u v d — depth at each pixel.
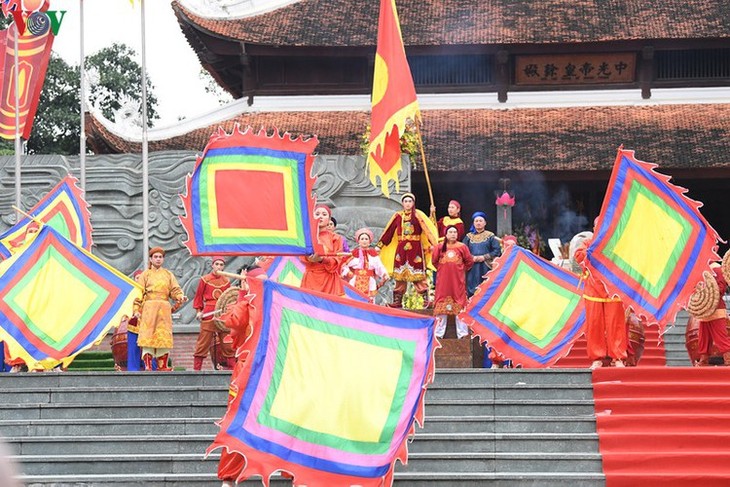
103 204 27.44
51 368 16.67
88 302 16.84
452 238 18.64
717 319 16.52
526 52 35.84
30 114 27.83
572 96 36.38
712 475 13.11
